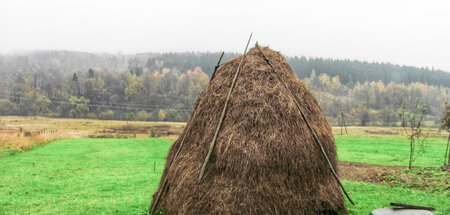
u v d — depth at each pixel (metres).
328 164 8.72
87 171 19.64
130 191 14.05
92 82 133.38
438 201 10.94
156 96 125.12
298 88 9.45
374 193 12.43
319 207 8.14
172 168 8.74
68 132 58.16
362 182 14.86
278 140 8.10
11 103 109.88
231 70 9.45
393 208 9.52
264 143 8.04
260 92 8.75
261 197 7.65
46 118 90.38
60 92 127.12
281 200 7.75
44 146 33.78
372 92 138.25
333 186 8.66
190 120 9.42
